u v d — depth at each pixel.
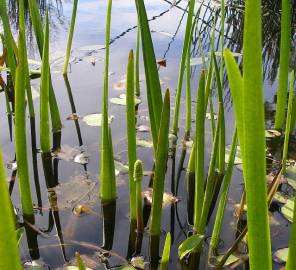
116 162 1.08
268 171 1.06
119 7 2.93
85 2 3.04
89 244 0.80
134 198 0.81
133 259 0.76
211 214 0.91
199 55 2.04
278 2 2.67
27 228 0.84
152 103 0.71
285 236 0.83
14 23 2.42
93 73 1.78
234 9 2.70
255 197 0.31
